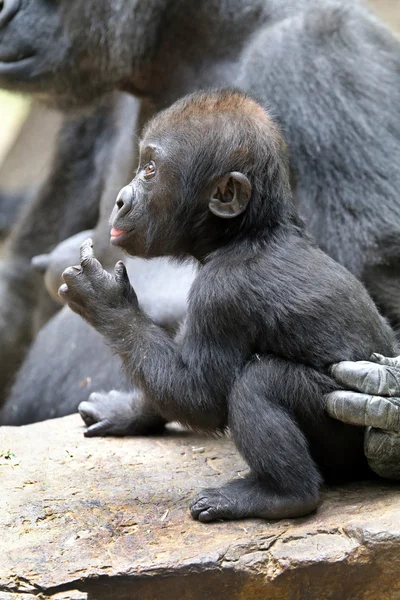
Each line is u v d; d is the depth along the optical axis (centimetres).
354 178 963
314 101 984
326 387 691
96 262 723
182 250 773
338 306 702
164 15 1067
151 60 1095
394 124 991
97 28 1083
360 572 640
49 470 796
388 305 938
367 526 647
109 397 922
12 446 863
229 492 693
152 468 803
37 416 1216
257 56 1021
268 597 639
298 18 1042
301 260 712
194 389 690
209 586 633
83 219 1416
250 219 731
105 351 1161
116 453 843
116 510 712
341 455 729
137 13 1066
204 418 701
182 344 711
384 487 736
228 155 733
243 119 746
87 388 1166
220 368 688
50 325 1268
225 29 1066
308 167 977
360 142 973
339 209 961
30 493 743
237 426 680
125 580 620
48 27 1104
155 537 668
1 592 607
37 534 673
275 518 682
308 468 680
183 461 822
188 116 757
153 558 636
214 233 748
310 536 658
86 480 771
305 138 977
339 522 671
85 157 1409
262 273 697
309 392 684
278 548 645
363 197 958
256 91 1004
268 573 634
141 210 764
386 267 945
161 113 784
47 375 1207
